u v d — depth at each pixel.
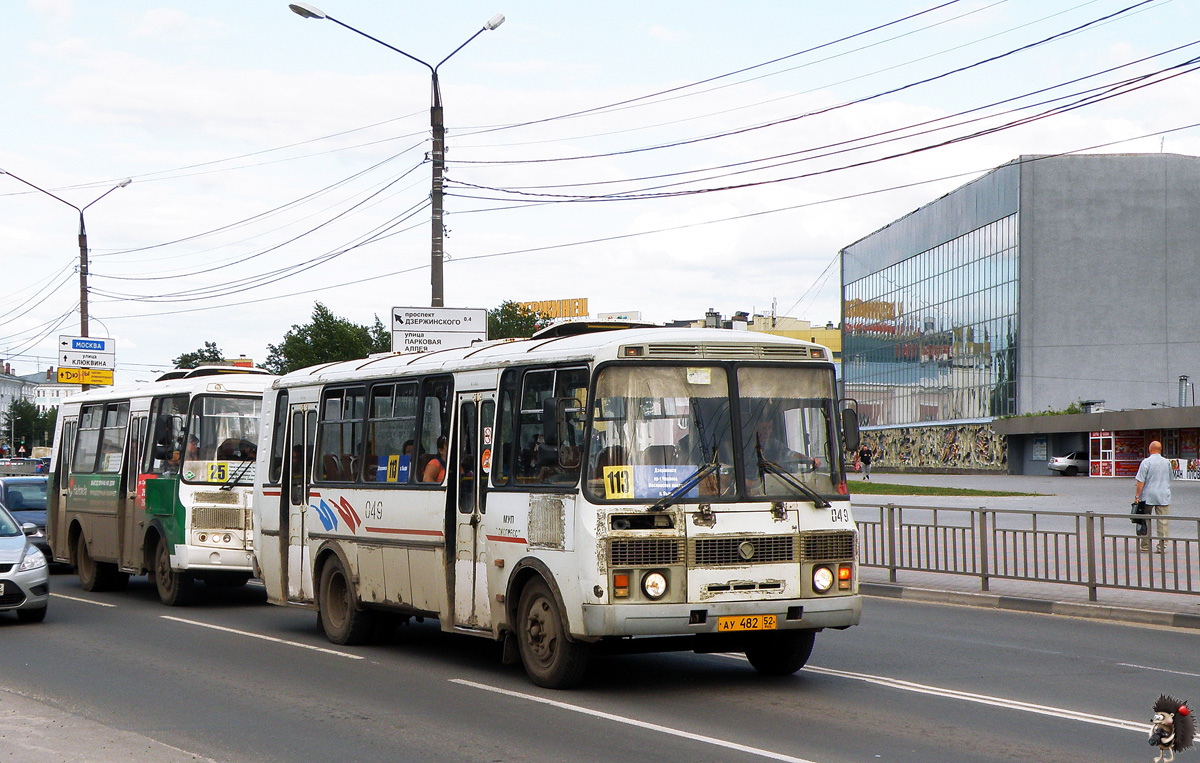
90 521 20.53
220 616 16.53
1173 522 15.16
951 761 7.53
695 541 9.62
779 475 10.02
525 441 10.62
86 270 42.75
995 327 77.38
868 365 100.00
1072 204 73.88
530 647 10.41
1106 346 73.62
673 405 9.91
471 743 8.20
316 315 53.41
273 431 15.32
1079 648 12.65
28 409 139.38
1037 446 74.38
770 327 125.31
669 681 10.61
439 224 25.52
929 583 18.92
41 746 8.22
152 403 18.73
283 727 8.83
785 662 10.74
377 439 13.11
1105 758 7.61
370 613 13.34
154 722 9.05
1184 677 10.78
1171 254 73.50
